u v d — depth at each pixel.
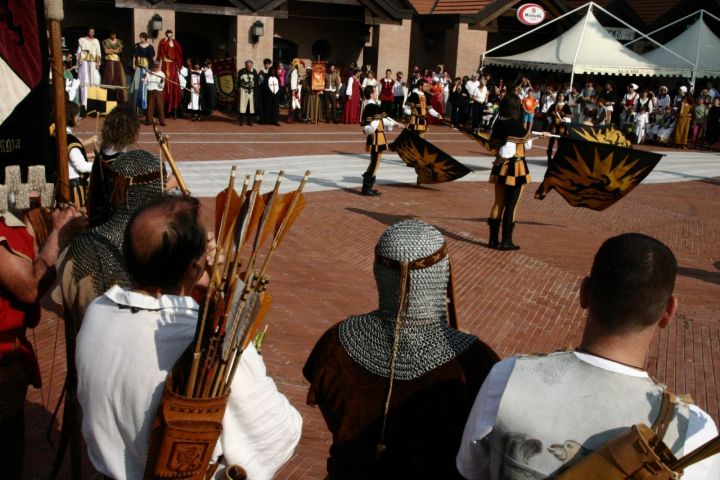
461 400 2.51
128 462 2.33
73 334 3.36
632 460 1.79
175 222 2.35
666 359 7.14
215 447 2.33
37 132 3.64
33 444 4.77
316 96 25.16
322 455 4.97
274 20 28.61
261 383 2.31
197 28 27.05
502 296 8.66
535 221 12.95
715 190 17.52
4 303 3.22
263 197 2.43
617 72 26.66
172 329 2.32
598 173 9.69
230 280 2.22
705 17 31.86
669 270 1.97
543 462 1.94
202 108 23.55
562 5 31.11
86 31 25.70
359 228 11.35
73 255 3.13
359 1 27.89
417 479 2.58
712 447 1.72
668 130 26.42
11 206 3.54
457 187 15.32
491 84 28.64
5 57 3.49
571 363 2.02
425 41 31.17
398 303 2.54
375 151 13.48
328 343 2.74
